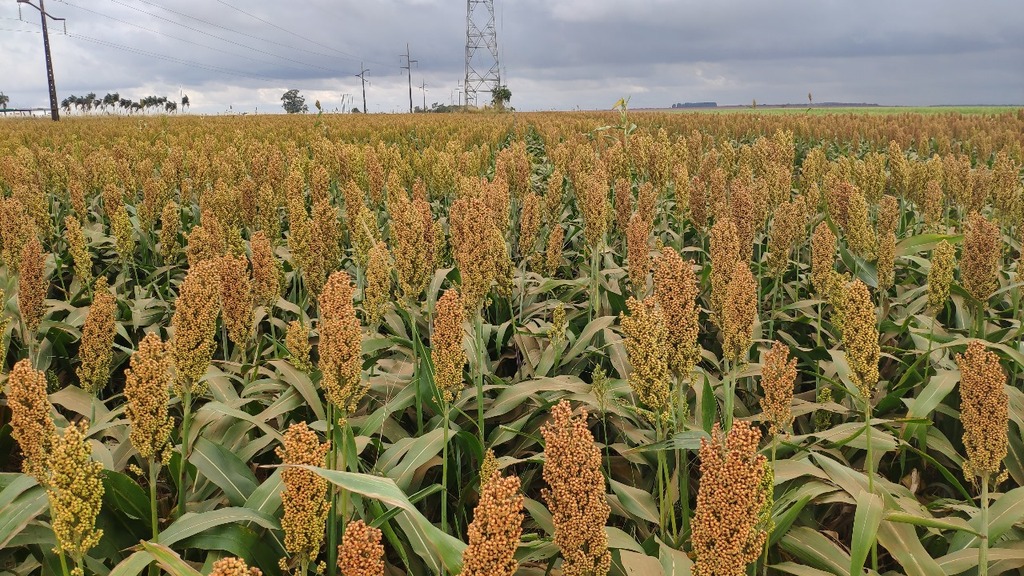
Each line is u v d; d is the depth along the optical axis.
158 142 19.09
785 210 6.54
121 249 8.00
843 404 5.50
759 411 5.59
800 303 6.92
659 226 10.45
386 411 4.39
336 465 3.35
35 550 3.66
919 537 3.88
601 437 5.20
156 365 2.93
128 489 3.31
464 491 4.21
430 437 3.99
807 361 6.24
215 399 4.79
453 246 6.43
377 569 2.02
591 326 5.71
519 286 7.32
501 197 7.67
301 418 4.86
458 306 3.51
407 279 4.68
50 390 5.82
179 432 4.23
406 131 33.66
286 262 8.64
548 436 2.37
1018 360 4.86
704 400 3.77
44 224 9.23
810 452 4.06
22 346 6.39
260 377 5.66
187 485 4.12
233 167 13.38
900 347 6.50
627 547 3.24
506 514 1.98
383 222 11.32
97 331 4.28
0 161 14.26
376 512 3.25
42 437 2.58
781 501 3.67
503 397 4.75
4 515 3.20
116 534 3.39
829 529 4.47
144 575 3.37
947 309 7.45
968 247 5.73
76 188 10.47
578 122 36.69
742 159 13.60
